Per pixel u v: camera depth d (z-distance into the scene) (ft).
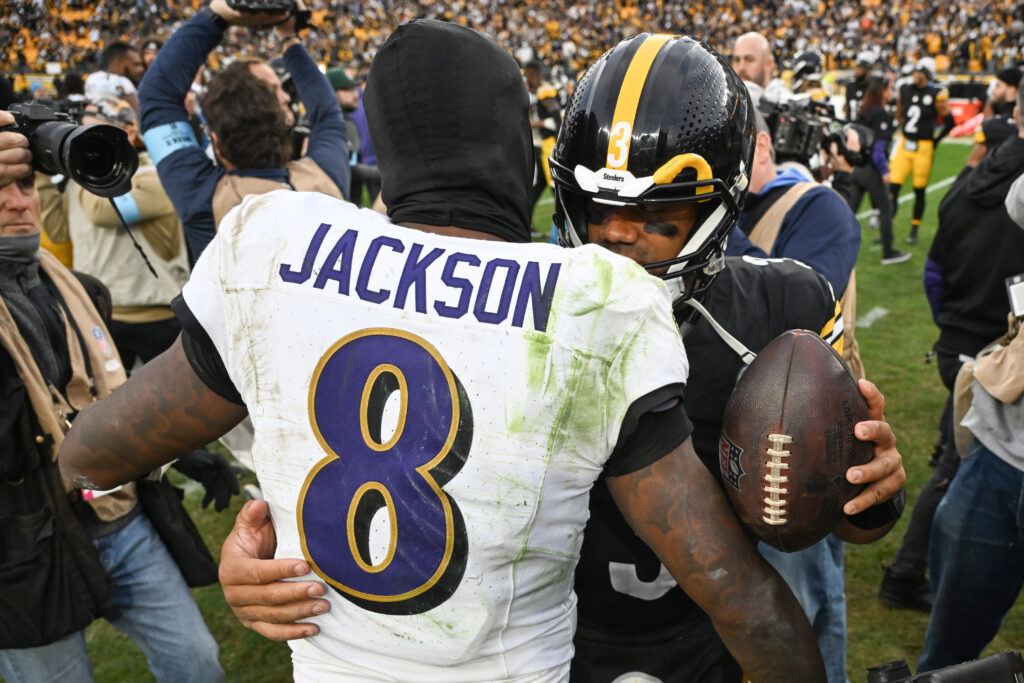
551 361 2.77
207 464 7.29
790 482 3.24
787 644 3.03
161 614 6.39
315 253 2.97
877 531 3.76
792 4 81.20
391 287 2.89
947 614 6.79
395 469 2.84
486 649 2.94
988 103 21.53
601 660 4.44
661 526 2.99
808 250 7.80
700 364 4.09
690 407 4.13
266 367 2.99
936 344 9.80
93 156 5.46
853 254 7.89
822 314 4.29
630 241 3.75
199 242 8.46
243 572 3.05
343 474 2.90
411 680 2.99
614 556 4.22
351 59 66.85
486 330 2.81
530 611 3.03
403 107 3.14
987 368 6.40
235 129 8.25
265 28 9.17
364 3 74.13
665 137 3.55
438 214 3.11
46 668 5.89
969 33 70.74
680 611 4.38
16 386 5.54
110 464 3.41
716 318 4.15
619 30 81.05
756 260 4.45
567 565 3.09
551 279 2.84
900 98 26.25
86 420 3.43
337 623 3.04
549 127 25.12
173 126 8.44
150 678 8.68
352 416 2.89
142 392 3.29
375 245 2.97
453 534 2.82
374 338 2.87
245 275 3.02
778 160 9.31
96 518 6.07
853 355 8.09
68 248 11.68
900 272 23.12
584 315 2.80
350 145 21.88
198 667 6.49
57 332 6.14
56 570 5.71
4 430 5.45
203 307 3.07
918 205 25.99
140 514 6.40
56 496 5.72
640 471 2.97
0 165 5.37
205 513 11.83
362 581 2.92
